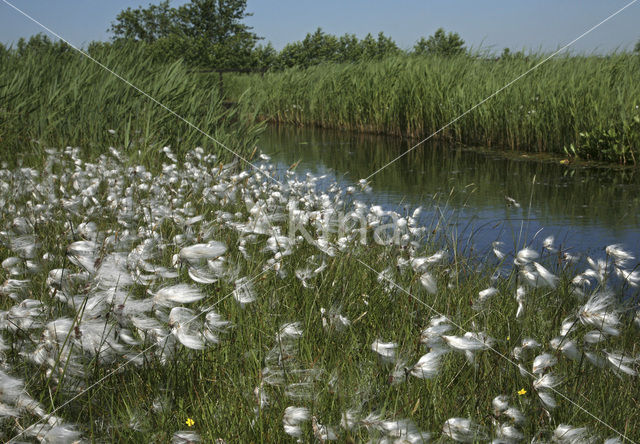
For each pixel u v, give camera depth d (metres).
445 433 1.43
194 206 3.72
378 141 11.18
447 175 7.14
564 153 8.76
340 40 41.53
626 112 7.94
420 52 14.80
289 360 1.71
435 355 1.54
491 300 2.44
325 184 6.09
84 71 7.17
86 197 3.29
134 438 1.45
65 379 1.51
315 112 14.90
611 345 2.18
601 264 2.32
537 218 4.84
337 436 1.38
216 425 1.51
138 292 1.82
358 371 1.79
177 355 1.75
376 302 2.42
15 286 1.82
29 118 6.25
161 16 37.72
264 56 40.00
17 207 3.16
